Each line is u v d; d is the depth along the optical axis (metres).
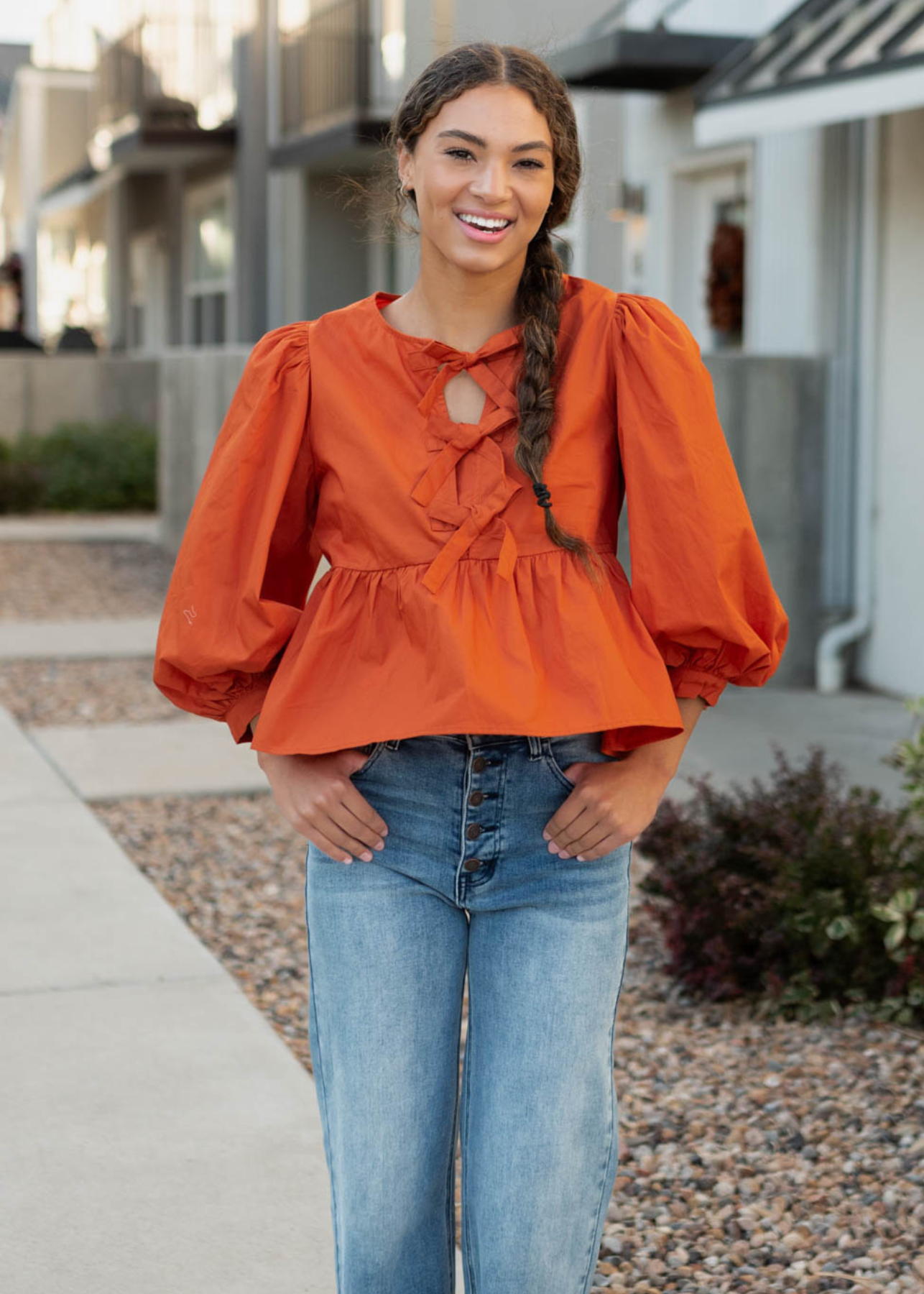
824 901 3.88
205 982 4.09
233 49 17.16
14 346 20.72
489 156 1.84
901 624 7.75
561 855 1.90
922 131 7.33
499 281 1.92
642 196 9.80
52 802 5.88
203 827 5.70
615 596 1.92
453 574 1.86
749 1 8.70
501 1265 1.85
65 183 26.22
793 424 7.87
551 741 1.89
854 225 7.75
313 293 16.42
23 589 11.10
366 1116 1.89
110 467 16.02
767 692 7.96
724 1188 3.09
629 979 4.27
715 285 8.95
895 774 6.31
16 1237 2.84
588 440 1.91
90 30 29.86
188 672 1.99
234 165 17.53
